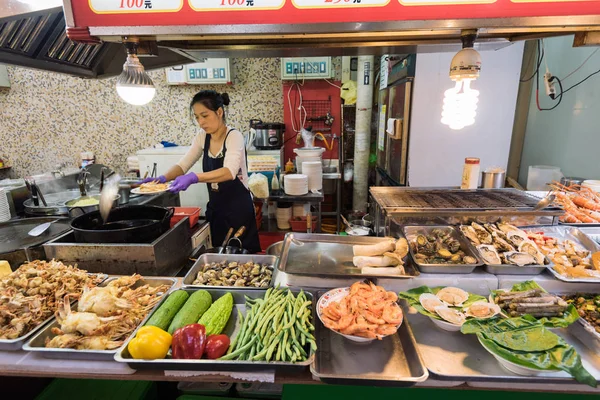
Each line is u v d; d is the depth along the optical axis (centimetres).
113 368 112
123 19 123
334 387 127
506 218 190
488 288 151
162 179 250
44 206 249
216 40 182
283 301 137
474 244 170
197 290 150
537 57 338
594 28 132
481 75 302
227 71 391
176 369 110
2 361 115
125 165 448
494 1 117
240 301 151
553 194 207
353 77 423
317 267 164
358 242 184
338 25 121
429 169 321
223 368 110
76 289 146
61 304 131
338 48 190
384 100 393
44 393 163
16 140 439
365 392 126
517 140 370
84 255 165
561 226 189
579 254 168
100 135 439
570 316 127
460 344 127
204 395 159
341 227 386
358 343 128
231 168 239
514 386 107
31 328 127
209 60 389
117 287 146
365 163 412
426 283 151
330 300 141
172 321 131
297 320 127
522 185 370
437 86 300
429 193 218
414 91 303
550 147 324
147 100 157
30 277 146
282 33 126
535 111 347
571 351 105
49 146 442
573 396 117
